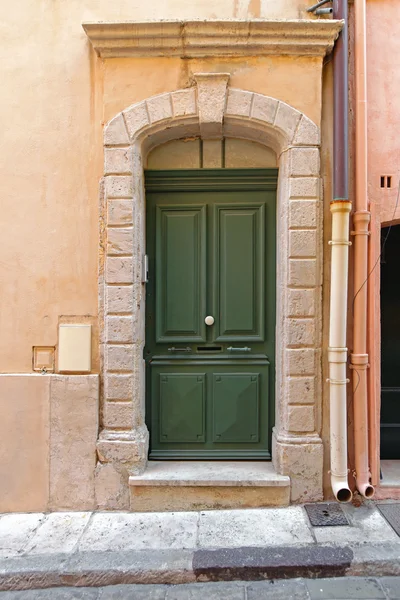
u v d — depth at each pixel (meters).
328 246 3.26
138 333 3.29
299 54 3.18
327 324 3.25
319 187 3.21
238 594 2.46
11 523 3.04
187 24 3.06
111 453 3.17
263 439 3.50
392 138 3.30
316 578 2.57
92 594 2.48
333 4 3.18
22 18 3.29
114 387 3.20
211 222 3.52
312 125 3.18
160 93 3.21
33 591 2.52
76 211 3.28
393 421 3.91
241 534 2.84
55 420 3.21
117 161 3.20
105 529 2.93
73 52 3.27
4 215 3.29
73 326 3.25
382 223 3.40
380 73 3.30
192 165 3.49
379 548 2.68
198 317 3.52
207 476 3.17
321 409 3.25
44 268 3.28
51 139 3.28
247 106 3.18
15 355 3.28
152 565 2.57
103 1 3.27
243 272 3.51
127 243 3.20
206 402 3.52
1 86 3.28
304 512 3.07
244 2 3.25
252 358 3.50
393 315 3.97
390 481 3.31
